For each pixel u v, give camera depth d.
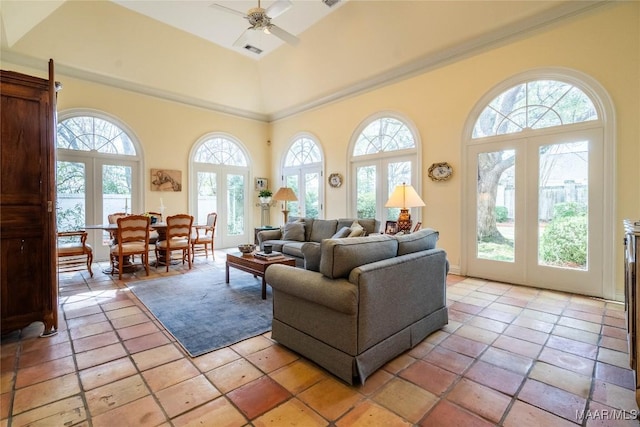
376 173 5.44
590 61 3.29
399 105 4.99
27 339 2.35
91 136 5.19
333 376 1.87
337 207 6.06
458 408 1.58
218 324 2.65
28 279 2.37
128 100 5.48
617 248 3.20
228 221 7.02
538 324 2.64
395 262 2.06
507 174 3.95
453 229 4.43
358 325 1.76
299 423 1.47
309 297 1.93
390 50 4.66
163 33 4.97
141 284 3.92
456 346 2.26
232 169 7.04
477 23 3.84
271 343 2.31
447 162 4.44
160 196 5.89
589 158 3.36
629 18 3.07
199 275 4.40
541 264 3.73
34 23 3.83
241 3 4.36
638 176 3.08
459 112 4.30
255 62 6.18
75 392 1.70
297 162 7.00
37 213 2.39
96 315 2.85
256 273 3.39
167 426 1.44
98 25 4.53
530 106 3.76
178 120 6.12
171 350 2.19
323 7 4.43
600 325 2.60
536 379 1.83
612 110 3.18
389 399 1.65
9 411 1.54
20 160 2.32
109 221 4.99
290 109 6.86
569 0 3.28
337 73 5.48
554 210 3.62
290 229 5.02
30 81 2.34
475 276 4.26
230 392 1.71
